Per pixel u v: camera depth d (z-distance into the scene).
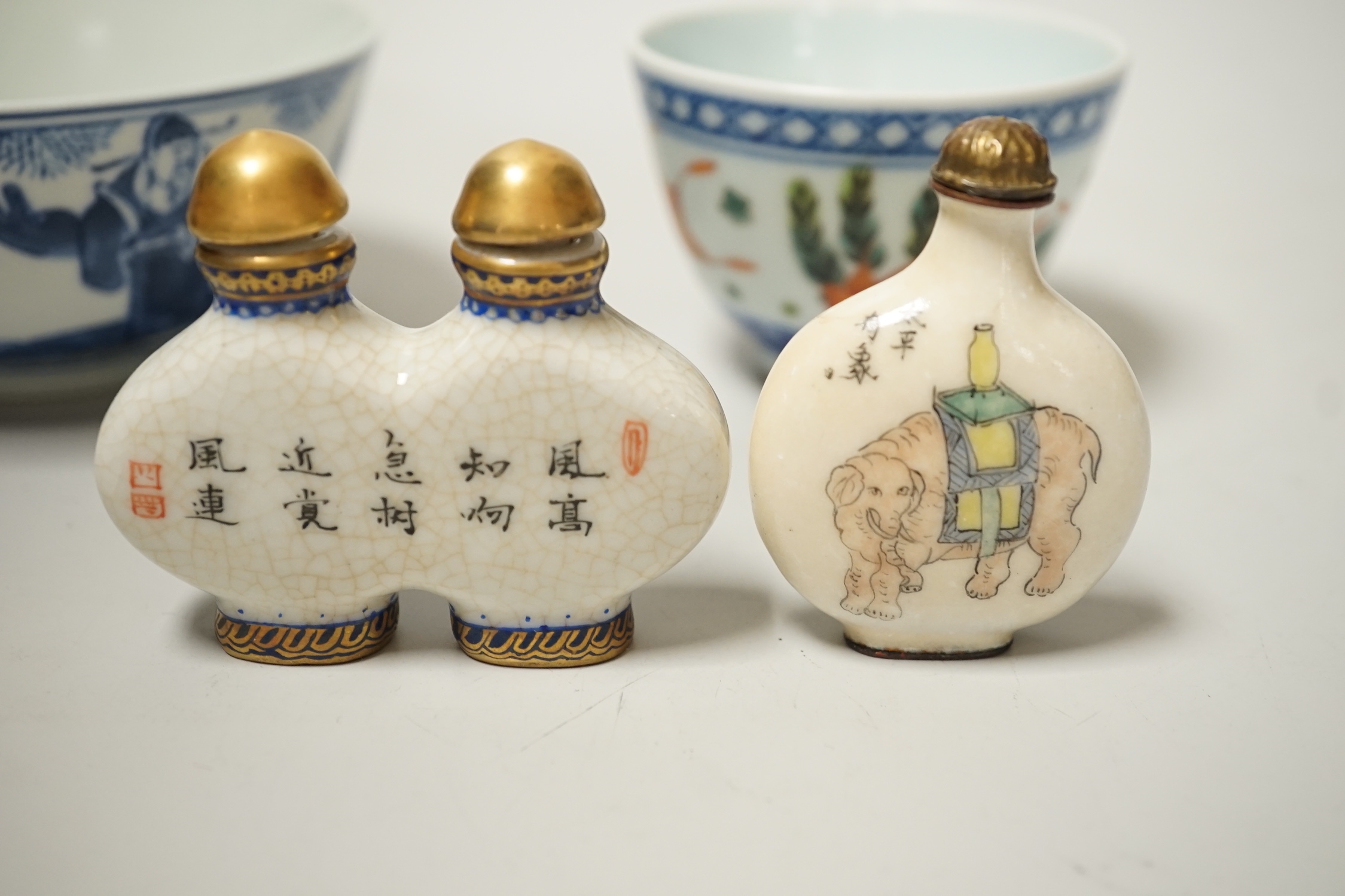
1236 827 0.27
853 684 0.29
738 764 0.28
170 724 0.28
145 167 0.35
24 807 0.27
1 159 0.33
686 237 0.38
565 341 0.28
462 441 0.28
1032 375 0.28
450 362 0.28
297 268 0.28
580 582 0.29
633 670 0.30
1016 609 0.29
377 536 0.29
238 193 0.27
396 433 0.28
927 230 0.36
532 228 0.27
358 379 0.28
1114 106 0.37
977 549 0.29
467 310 0.28
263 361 0.28
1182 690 0.29
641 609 0.31
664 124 0.37
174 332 0.37
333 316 0.28
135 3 0.43
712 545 0.33
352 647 0.30
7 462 0.36
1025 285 0.28
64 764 0.28
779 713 0.29
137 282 0.36
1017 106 0.34
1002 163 0.28
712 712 0.29
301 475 0.28
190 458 0.28
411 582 0.29
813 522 0.29
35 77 0.43
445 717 0.29
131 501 0.28
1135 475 0.29
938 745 0.28
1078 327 0.29
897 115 0.34
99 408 0.38
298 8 0.42
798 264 0.36
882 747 0.28
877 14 0.42
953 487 0.28
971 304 0.28
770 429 0.29
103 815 0.27
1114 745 0.28
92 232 0.35
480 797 0.27
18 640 0.30
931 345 0.28
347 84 0.38
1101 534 0.29
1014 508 0.29
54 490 0.35
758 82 0.35
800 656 0.30
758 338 0.39
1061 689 0.29
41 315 0.35
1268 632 0.31
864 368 0.28
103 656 0.30
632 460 0.28
